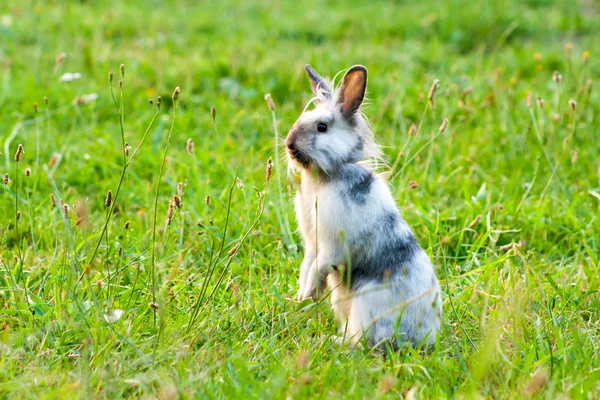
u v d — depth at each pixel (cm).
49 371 755
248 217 1071
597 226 1114
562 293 924
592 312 916
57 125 1434
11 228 1066
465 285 962
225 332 827
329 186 834
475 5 2239
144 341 799
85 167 1266
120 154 1297
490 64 1745
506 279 969
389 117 1496
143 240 1027
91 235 960
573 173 1275
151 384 736
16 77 1622
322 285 845
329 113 844
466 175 1265
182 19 2128
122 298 874
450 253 1079
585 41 2044
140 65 1686
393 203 861
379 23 2127
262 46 1903
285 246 1069
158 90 1560
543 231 1116
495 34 2034
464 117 1439
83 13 2116
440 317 854
